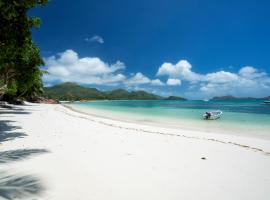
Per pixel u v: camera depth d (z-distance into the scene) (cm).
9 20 1106
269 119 2606
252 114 3409
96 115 3148
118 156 851
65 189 554
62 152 883
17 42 1220
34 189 548
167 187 582
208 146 1065
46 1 1148
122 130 1544
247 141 1241
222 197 534
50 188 557
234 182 622
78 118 2411
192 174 677
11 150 891
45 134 1277
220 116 3027
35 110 3403
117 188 569
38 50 2720
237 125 2052
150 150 960
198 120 2516
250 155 908
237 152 956
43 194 524
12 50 1271
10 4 1039
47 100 7812
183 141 1175
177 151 953
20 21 1145
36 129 1456
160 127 1867
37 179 607
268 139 1334
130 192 549
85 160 788
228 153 937
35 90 6178
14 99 4838
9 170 668
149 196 531
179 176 659
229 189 577
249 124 2127
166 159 828
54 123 1836
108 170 694
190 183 610
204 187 586
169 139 1225
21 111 3053
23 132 1320
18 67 2534
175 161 805
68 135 1270
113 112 3984
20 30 1177
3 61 1384
